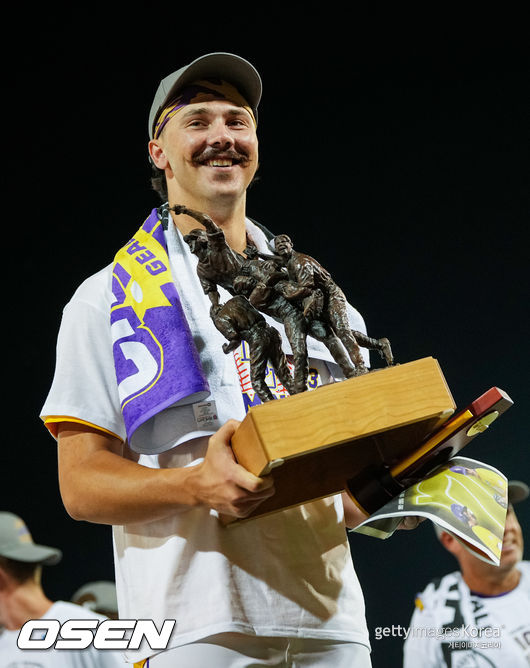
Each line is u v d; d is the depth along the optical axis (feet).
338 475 16.52
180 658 15.64
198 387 16.10
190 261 18.02
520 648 30.73
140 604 16.28
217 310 15.57
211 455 14.48
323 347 18.22
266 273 15.43
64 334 17.26
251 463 13.99
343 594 17.06
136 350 16.66
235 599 15.80
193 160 17.94
